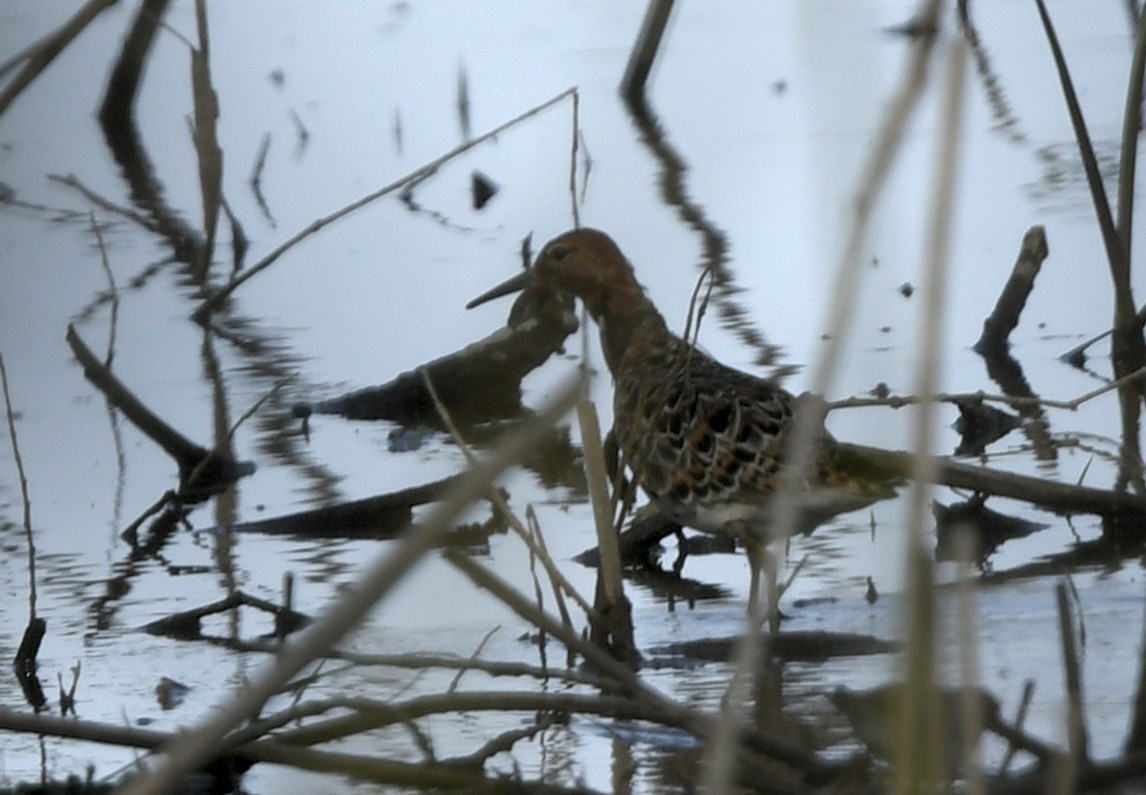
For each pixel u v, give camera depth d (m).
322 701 7.16
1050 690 7.71
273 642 8.87
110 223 17.02
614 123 19.20
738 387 9.91
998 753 7.06
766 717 7.78
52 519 11.09
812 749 7.35
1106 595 9.07
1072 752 5.44
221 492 11.49
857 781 6.38
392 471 11.69
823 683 8.17
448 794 6.90
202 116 15.19
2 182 18.33
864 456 9.27
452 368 12.84
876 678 8.14
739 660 4.40
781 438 9.34
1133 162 12.58
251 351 13.95
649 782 7.15
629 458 9.50
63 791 7.10
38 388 13.33
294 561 10.38
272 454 12.09
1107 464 11.03
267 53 22.28
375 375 13.33
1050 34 12.58
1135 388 12.12
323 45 22.67
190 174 18.62
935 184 4.14
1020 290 13.23
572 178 12.35
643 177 17.53
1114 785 5.88
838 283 4.24
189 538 10.78
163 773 3.87
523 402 12.91
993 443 11.55
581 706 6.97
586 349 11.79
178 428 12.44
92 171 18.80
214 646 9.05
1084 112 18.47
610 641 8.77
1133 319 12.73
